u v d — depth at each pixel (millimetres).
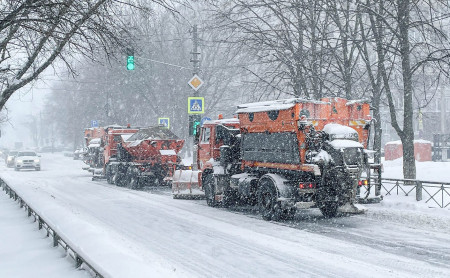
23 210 14688
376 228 11812
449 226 11727
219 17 22109
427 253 9078
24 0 10203
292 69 21094
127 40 13070
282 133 12914
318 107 12703
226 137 16328
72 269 7566
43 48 13578
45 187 24469
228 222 12930
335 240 10344
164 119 30906
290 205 12492
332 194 12562
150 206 16516
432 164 22734
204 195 18594
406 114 17469
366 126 13492
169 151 23312
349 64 20250
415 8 17609
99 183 27797
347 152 12125
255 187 14203
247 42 21875
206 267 8148
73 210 12688
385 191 16891
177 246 9812
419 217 12906
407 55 17266
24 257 8508
